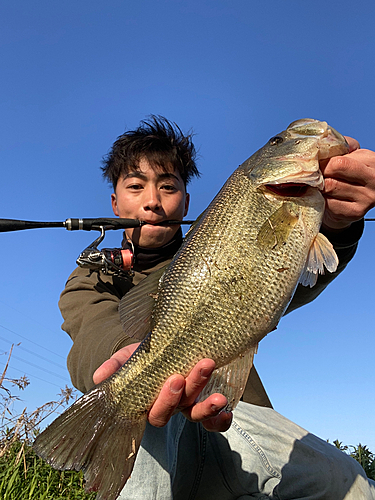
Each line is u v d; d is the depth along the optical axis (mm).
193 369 448
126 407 482
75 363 625
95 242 751
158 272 531
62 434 465
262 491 680
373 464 1007
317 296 764
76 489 872
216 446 685
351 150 605
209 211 542
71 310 717
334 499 665
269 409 757
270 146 569
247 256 508
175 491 681
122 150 843
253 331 499
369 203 568
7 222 746
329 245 541
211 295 496
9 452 955
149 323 515
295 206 538
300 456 677
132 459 467
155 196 800
